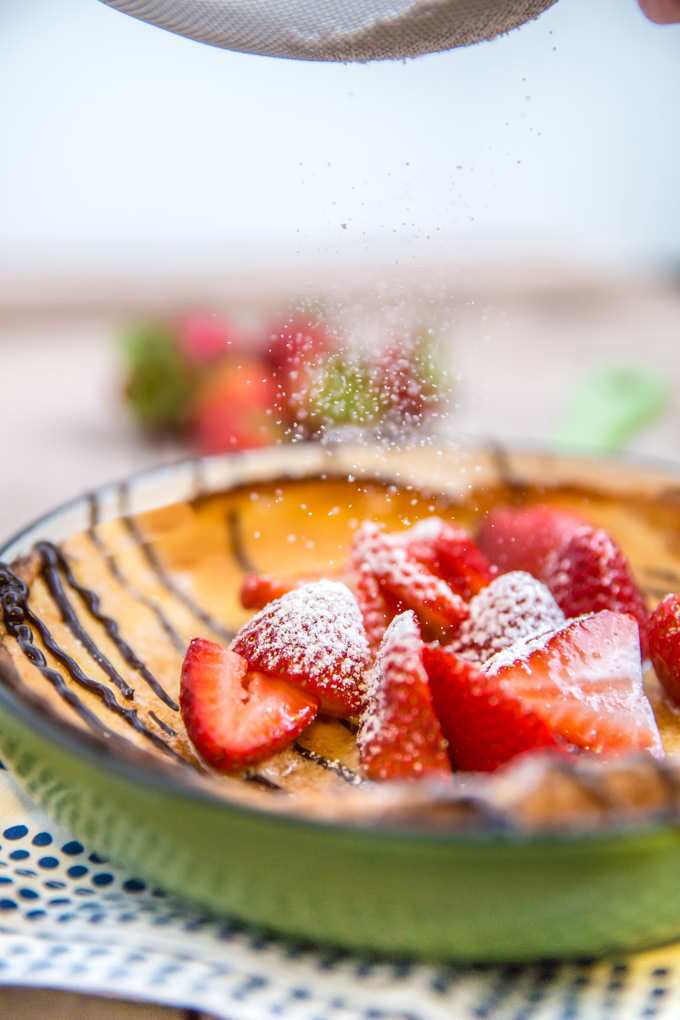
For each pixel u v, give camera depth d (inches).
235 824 16.9
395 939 17.4
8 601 20.5
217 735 19.4
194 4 19.8
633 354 46.6
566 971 17.9
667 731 20.6
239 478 24.0
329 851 16.8
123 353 36.6
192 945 18.0
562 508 24.3
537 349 47.2
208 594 22.9
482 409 39.3
